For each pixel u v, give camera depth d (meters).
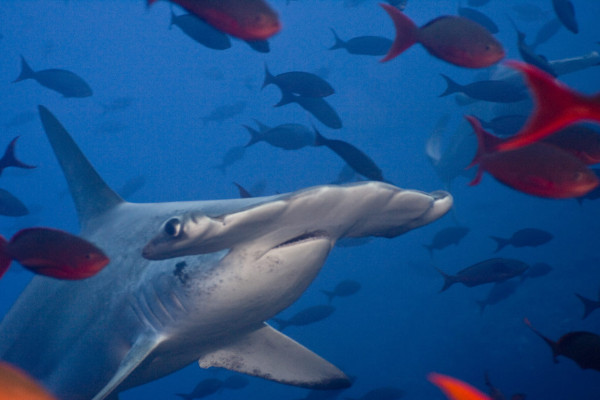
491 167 1.82
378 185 2.69
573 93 0.86
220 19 1.93
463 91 5.72
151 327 3.26
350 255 27.27
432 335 16.72
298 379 4.08
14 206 5.84
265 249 2.72
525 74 0.88
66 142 4.31
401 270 23.58
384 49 6.89
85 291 3.67
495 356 13.94
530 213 22.06
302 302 24.86
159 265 3.21
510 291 8.48
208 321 3.10
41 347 3.81
